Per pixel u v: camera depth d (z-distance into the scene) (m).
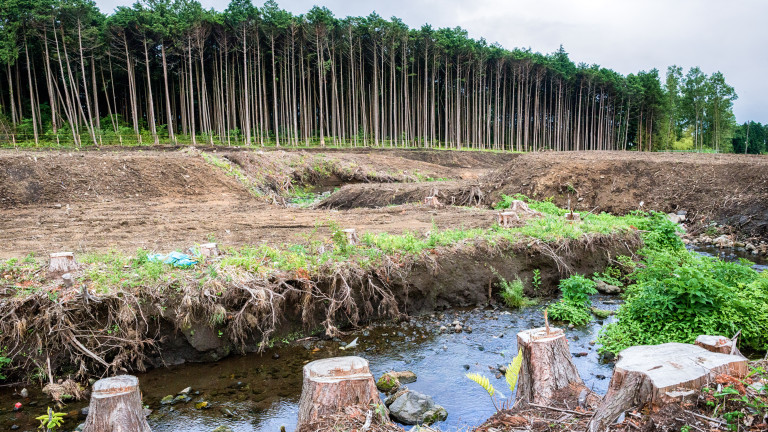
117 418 4.54
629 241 12.02
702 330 6.88
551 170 21.47
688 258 10.02
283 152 32.62
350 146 47.16
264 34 44.09
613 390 4.05
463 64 56.62
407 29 51.38
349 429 4.18
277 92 53.59
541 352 4.96
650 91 69.06
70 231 12.30
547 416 4.43
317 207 21.64
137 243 10.92
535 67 62.78
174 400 6.23
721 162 20.58
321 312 8.41
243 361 7.41
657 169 20.86
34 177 16.66
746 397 3.61
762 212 16.64
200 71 49.09
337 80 54.56
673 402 3.69
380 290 8.78
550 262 10.78
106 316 6.90
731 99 64.69
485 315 9.37
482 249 10.34
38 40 37.81
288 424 5.70
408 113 54.09
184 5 46.84
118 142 37.75
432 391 6.42
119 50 40.81
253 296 7.43
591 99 72.44
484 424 4.61
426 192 21.62
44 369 6.47
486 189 22.45
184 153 25.00
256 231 12.59
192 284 7.38
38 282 7.21
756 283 8.37
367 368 4.74
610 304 9.88
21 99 42.41
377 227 13.11
